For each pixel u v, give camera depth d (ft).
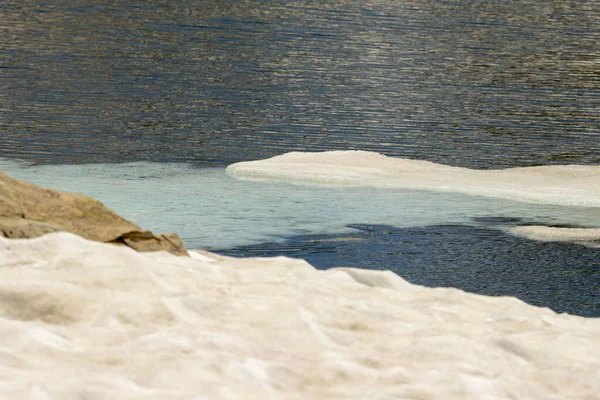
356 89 225.15
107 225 56.29
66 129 168.35
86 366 29.55
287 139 170.40
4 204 53.52
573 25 376.68
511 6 428.15
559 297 88.79
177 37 290.56
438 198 124.98
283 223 109.70
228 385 29.14
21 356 29.43
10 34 278.05
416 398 30.66
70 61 241.55
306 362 31.99
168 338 32.14
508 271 96.37
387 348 35.22
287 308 37.65
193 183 129.39
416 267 96.43
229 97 208.23
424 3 416.26
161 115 186.39
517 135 184.03
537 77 257.14
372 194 125.80
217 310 36.99
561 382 34.09
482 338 37.55
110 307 34.76
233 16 342.23
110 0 370.12
